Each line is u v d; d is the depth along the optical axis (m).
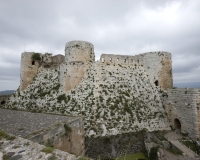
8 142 6.38
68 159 5.06
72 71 24.14
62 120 12.45
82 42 25.69
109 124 18.53
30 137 8.06
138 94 24.56
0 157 5.03
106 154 16.09
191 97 18.83
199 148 16.27
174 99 21.78
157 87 25.70
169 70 26.64
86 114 19.50
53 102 23.28
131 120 20.00
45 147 5.93
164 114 22.80
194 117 18.20
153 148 16.00
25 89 29.47
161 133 19.84
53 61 35.41
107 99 21.98
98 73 25.12
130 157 16.38
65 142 11.19
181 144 17.00
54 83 27.17
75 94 22.75
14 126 10.48
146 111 22.27
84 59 25.47
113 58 28.06
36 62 32.06
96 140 16.59
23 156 5.20
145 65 28.42
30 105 25.50
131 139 17.86
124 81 25.86
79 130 13.77
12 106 27.39
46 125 10.81
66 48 25.94
